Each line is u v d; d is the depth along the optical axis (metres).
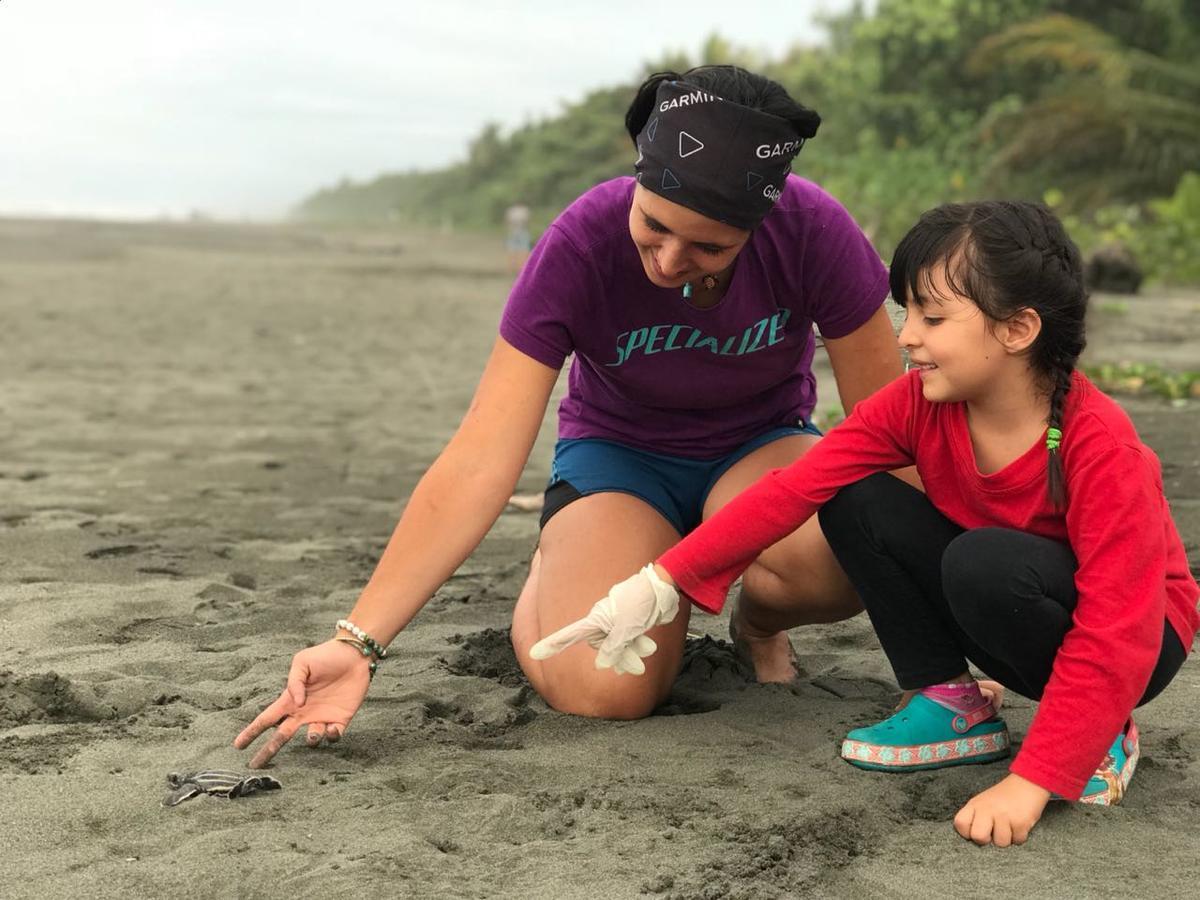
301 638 3.20
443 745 2.53
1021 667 2.25
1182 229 17.12
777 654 2.98
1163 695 2.79
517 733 2.61
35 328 11.59
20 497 4.91
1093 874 2.00
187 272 19.75
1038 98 24.06
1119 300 13.38
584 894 1.92
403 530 2.54
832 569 2.68
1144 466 2.12
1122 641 2.07
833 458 2.38
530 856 2.04
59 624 3.27
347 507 4.89
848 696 2.84
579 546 2.80
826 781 2.34
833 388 7.53
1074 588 2.17
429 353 10.58
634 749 2.50
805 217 2.63
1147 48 21.88
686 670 3.01
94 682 2.83
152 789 2.29
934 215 2.15
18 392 7.86
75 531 4.31
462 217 56.06
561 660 2.70
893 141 25.52
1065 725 2.10
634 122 2.49
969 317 2.11
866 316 2.71
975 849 2.09
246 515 4.71
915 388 2.34
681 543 2.39
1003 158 20.20
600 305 2.66
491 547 4.25
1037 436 2.19
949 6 25.36
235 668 2.97
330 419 7.14
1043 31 20.75
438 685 2.85
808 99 30.20
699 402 2.88
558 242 2.61
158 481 5.31
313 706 2.43
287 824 2.15
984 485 2.25
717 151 2.24
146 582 3.73
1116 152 20.11
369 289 17.41
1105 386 7.14
